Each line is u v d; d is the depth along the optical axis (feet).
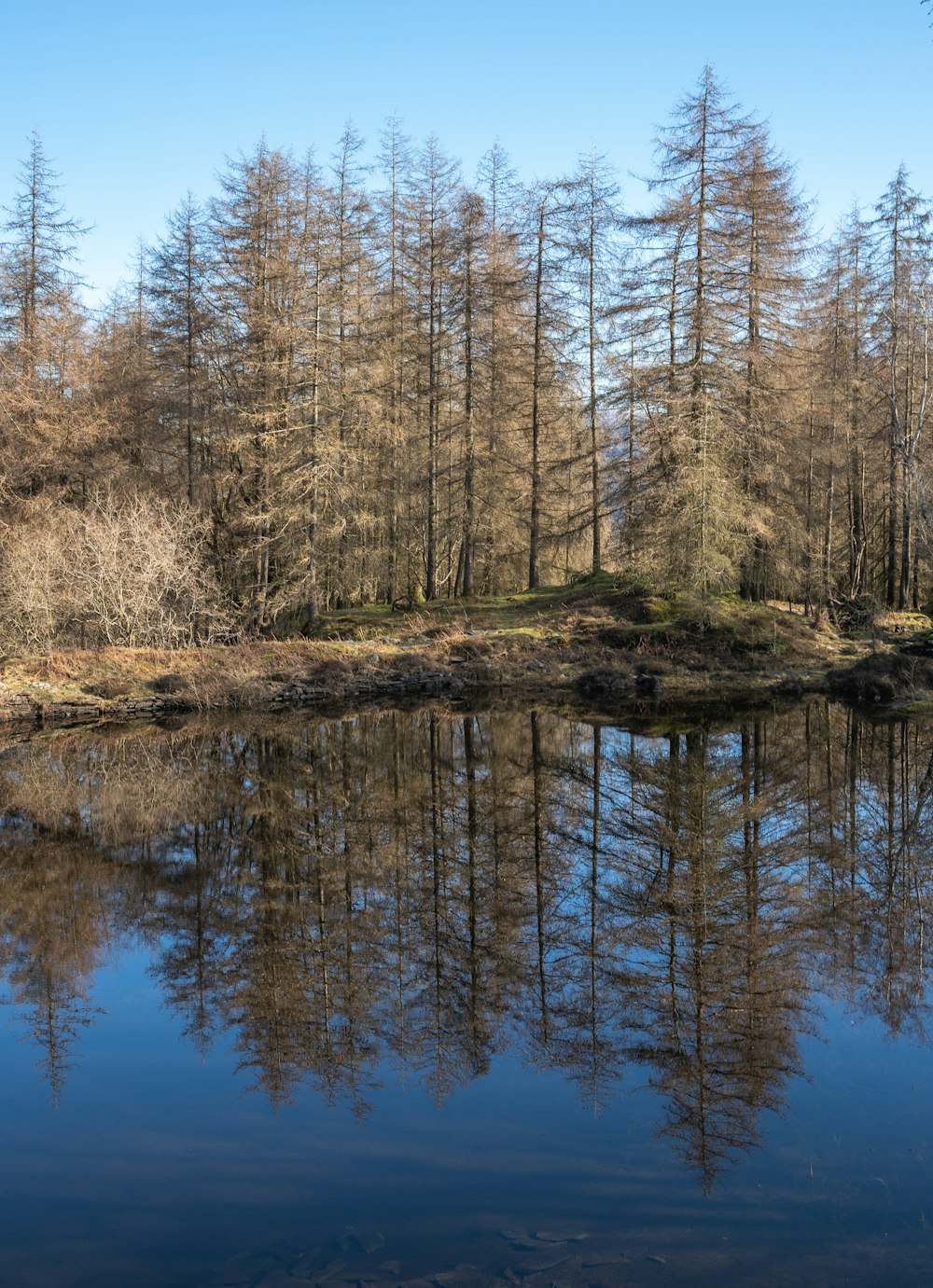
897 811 39.55
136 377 101.40
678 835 36.99
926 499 86.58
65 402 95.96
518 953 26.27
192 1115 18.47
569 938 27.20
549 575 138.41
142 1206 15.43
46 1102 19.11
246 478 96.32
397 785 47.01
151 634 85.56
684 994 23.45
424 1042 21.44
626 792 44.06
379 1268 13.60
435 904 30.35
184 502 95.04
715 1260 13.56
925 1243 13.88
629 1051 20.71
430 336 106.73
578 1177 15.98
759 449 93.66
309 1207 15.33
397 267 110.93
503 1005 23.16
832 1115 17.88
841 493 117.60
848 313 107.14
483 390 109.91
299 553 96.27
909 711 67.26
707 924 27.99
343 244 99.45
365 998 23.72
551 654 88.84
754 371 93.76
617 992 23.67
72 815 42.27
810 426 104.37
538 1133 17.51
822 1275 13.23
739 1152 16.63
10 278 101.09
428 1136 17.48
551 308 108.17
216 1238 14.56
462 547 119.03
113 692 74.08
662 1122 17.80
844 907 28.89
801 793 42.91
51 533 82.58
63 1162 16.90
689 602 91.50
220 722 68.80
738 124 90.48
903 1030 21.35
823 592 100.68
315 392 93.25
